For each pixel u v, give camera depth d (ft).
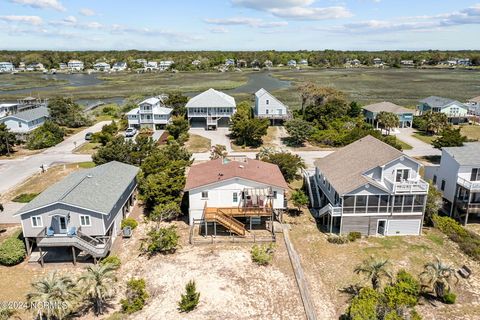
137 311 90.17
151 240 118.83
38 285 83.30
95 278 87.25
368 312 80.28
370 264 93.71
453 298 91.97
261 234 126.93
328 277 103.50
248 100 413.39
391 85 560.61
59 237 107.86
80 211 111.55
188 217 141.08
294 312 89.56
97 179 132.98
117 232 128.36
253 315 88.07
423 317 87.20
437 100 316.40
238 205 131.13
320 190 153.17
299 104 392.88
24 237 112.78
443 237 125.08
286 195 158.40
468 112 306.35
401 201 123.13
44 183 176.35
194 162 203.51
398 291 87.45
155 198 138.72
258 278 102.58
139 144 188.96
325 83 590.14
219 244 120.88
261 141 249.34
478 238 123.03
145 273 105.91
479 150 141.59
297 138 237.86
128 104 358.43
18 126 260.21
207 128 285.43
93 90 549.95
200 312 88.63
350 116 300.81
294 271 105.50
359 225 124.98
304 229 130.82
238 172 131.75
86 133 276.62
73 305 85.81
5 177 186.80
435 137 256.73
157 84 611.06
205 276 103.30
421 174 177.68
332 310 90.48
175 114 318.65
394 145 214.69
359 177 124.88
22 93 520.83
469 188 129.59
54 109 297.33
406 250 116.47
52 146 243.40
